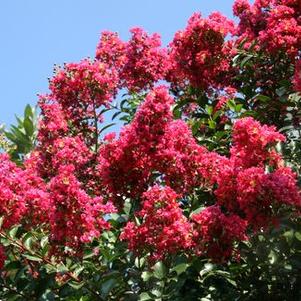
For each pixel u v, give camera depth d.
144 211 1.86
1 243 1.91
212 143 2.36
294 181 1.90
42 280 1.88
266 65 2.61
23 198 1.89
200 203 2.11
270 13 2.59
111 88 2.40
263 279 1.98
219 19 2.72
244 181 1.86
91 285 1.87
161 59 2.69
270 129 2.00
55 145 2.26
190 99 2.58
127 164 2.00
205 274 1.95
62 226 1.86
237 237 1.84
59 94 2.39
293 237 1.92
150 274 1.89
